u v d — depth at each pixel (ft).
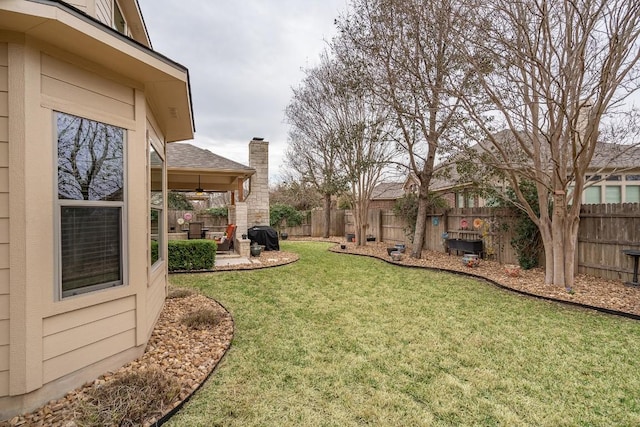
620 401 8.26
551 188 19.36
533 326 13.56
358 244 43.27
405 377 9.41
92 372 8.66
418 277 23.85
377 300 17.56
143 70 9.41
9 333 7.11
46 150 7.62
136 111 10.05
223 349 10.98
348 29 26.91
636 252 17.92
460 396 8.47
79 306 8.25
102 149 9.01
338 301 17.34
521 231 24.26
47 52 7.68
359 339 12.14
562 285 19.04
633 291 17.70
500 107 19.15
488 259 28.81
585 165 17.61
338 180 41.57
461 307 16.31
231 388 8.70
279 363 10.16
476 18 18.48
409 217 38.75
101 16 13.29
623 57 15.23
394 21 23.71
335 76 34.45
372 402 8.19
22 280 7.19
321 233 62.23
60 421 7.02
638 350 11.22
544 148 24.89
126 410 7.04
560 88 16.14
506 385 9.02
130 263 9.80
